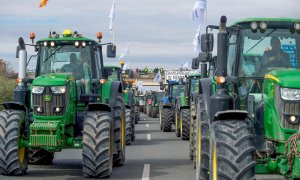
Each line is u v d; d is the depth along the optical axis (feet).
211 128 27.45
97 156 36.35
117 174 39.32
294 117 26.37
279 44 31.68
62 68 41.68
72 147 37.96
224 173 25.50
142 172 40.40
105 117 37.32
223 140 26.14
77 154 53.57
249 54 31.73
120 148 43.42
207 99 34.55
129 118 63.72
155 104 155.33
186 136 70.13
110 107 38.34
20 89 39.27
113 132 39.55
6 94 82.43
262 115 28.35
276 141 27.12
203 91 34.96
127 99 69.41
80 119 40.27
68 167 43.45
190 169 42.52
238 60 31.78
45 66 41.78
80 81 41.39
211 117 29.73
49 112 37.19
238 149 25.77
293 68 31.19
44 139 36.58
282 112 26.61
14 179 36.40
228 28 32.37
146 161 47.70
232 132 26.37
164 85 107.86
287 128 26.45
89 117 37.37
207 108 33.83
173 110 91.09
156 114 155.63
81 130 40.04
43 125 36.58
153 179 37.55
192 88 73.67
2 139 36.73
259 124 28.48
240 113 27.27
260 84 31.32
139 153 54.29
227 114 27.45
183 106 71.82
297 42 31.63
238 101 31.42
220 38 28.84
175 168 43.06
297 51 31.53
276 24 31.78
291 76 27.12
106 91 43.24
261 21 31.78
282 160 26.25
